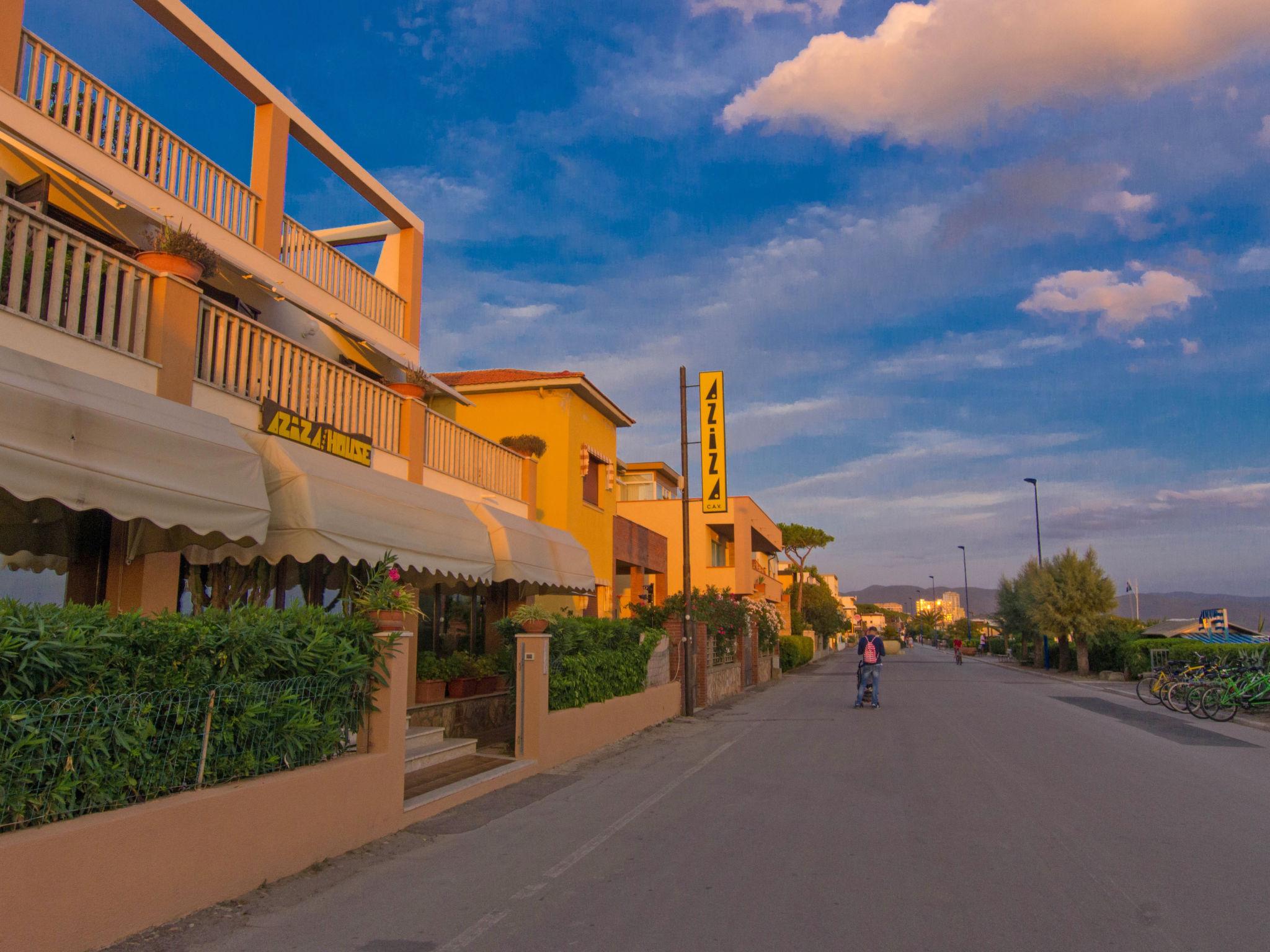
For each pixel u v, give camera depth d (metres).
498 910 5.58
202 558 9.49
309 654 7.07
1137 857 6.86
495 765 10.98
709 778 10.84
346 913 5.54
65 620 5.06
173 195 11.08
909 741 14.63
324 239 18.22
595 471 23.83
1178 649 31.67
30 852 4.41
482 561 12.64
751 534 38.06
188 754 5.83
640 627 18.17
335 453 11.36
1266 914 5.44
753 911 5.50
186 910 5.45
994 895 5.84
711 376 30.81
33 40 9.50
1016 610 53.19
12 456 5.82
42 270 7.45
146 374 8.43
